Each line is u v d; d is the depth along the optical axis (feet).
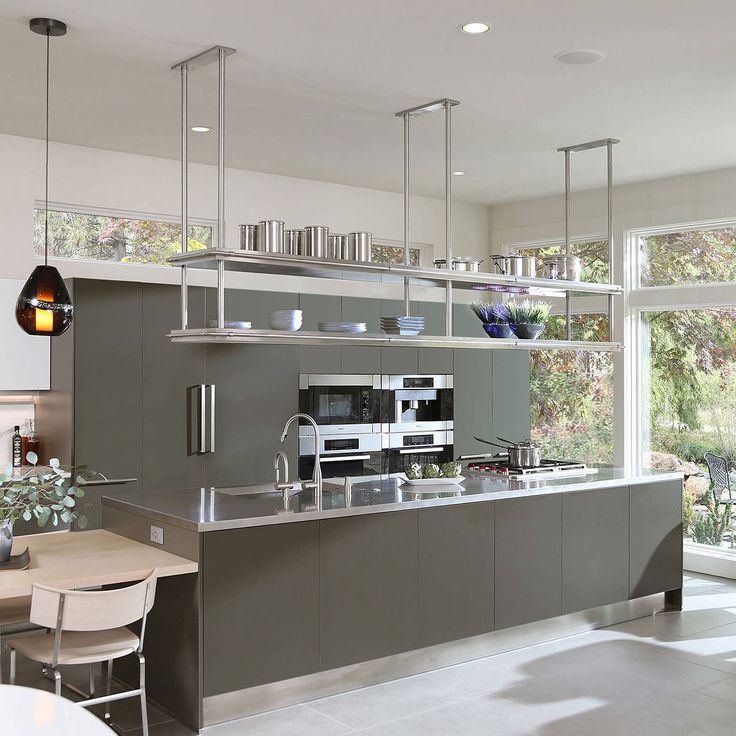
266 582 14.07
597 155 21.77
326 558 14.79
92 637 12.50
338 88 16.26
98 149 21.09
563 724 13.84
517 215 28.37
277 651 14.20
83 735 4.58
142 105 17.34
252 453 21.45
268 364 21.71
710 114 18.13
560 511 18.28
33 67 15.05
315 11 12.71
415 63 14.94
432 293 27.68
